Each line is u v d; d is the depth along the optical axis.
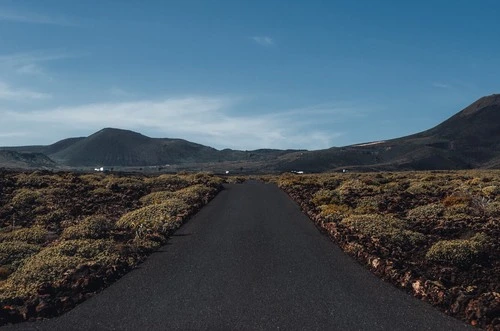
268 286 11.48
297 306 10.02
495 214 19.39
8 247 15.32
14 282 12.11
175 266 13.54
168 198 28.73
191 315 9.58
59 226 20.92
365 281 11.90
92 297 11.01
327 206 23.56
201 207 26.95
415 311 9.73
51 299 10.80
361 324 8.99
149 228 18.70
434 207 21.09
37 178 37.94
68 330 9.00
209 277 12.31
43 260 13.61
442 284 10.91
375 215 19.25
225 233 18.33
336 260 14.04
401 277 11.70
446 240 14.87
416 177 49.25
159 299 10.65
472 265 12.14
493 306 9.21
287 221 21.34
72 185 36.44
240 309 9.88
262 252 15.06
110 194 32.53
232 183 54.62
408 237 15.55
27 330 9.12
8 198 29.03
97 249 14.64
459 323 9.05
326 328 8.80
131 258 14.24
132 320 9.40
